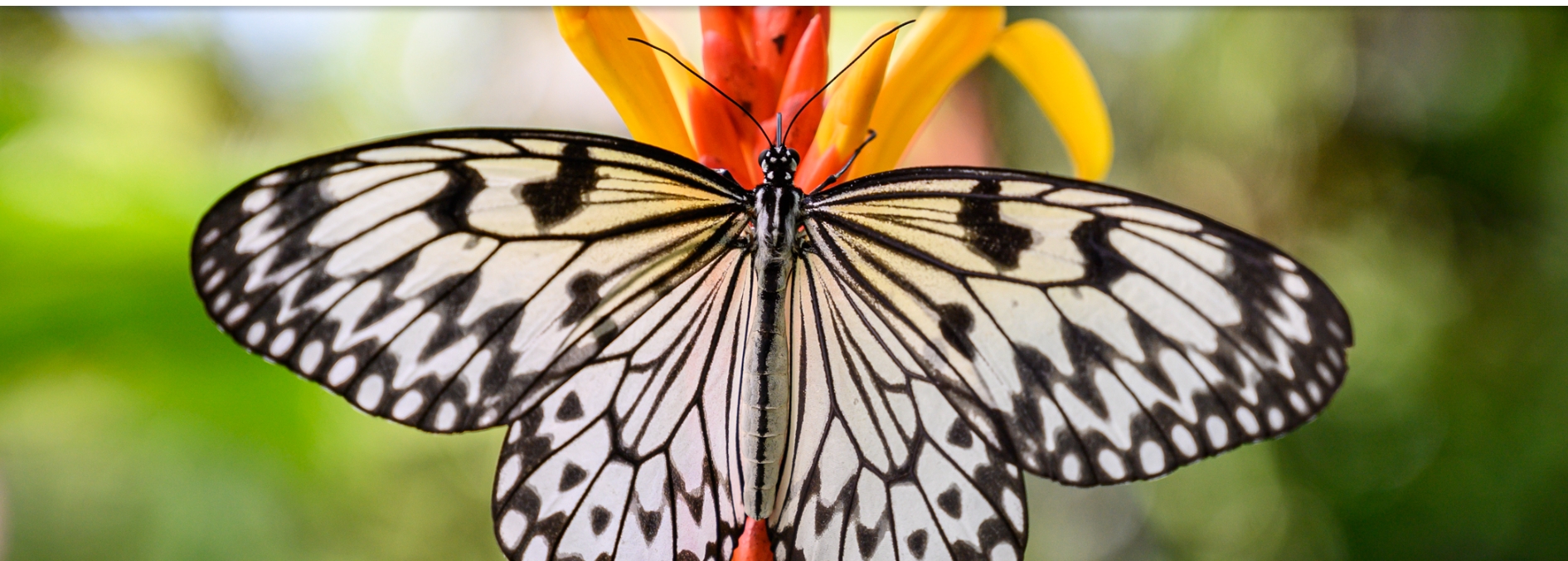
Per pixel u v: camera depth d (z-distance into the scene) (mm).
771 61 490
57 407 604
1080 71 512
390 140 475
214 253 469
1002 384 491
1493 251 944
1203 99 937
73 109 814
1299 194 975
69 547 659
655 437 494
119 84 892
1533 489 862
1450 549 872
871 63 482
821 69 488
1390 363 915
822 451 497
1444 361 917
